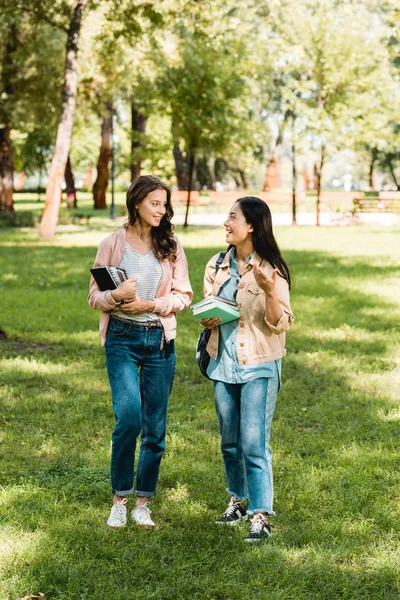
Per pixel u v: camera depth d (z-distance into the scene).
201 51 28.84
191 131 30.28
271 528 4.45
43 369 8.27
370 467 5.39
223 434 4.42
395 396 7.37
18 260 18.84
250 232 4.32
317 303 12.58
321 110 31.84
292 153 33.44
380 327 10.80
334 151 32.50
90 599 3.62
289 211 41.88
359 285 14.51
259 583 3.77
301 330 10.53
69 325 10.87
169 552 4.11
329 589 3.73
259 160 63.94
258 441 4.25
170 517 4.60
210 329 4.44
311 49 31.30
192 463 5.46
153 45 27.02
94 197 47.16
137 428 4.29
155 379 4.45
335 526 4.43
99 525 4.43
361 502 4.80
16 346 9.54
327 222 35.91
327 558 4.04
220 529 4.39
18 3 25.78
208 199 45.00
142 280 4.41
